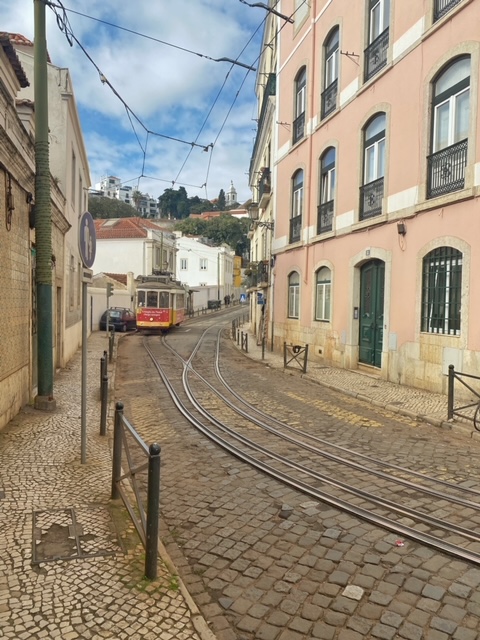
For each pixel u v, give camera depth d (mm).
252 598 3311
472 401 9453
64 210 13297
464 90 10180
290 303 19953
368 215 13625
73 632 2807
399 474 5730
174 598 3172
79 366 14039
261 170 25781
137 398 10406
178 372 14211
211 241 79938
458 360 9984
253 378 13391
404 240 11836
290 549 3980
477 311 9508
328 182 16547
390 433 7672
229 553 3924
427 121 11062
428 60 11023
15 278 7508
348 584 3461
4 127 6723
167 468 6000
